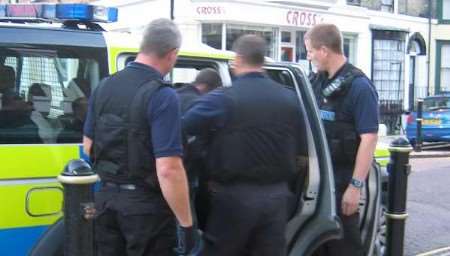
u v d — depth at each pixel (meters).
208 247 3.35
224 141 3.25
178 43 3.11
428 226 7.48
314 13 17.58
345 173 4.02
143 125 2.95
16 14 4.03
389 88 20.84
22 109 3.36
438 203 8.85
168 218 3.07
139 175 2.99
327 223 3.78
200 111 3.21
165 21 3.12
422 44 22.83
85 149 3.22
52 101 3.46
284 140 3.36
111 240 3.08
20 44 3.39
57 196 3.37
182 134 3.18
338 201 4.02
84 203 2.83
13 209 3.24
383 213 5.28
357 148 3.99
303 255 3.75
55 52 3.48
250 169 3.26
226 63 3.99
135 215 2.98
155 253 3.05
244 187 3.28
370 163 3.90
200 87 3.66
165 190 2.92
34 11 3.92
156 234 3.03
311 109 3.84
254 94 3.29
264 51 3.40
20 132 3.33
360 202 4.36
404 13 22.36
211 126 3.24
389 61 20.78
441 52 23.67
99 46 3.61
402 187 4.69
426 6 23.12
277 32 16.89
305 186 3.80
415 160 14.27
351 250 4.03
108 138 3.02
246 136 3.25
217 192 3.30
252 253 3.37
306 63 17.27
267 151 3.28
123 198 3.01
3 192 3.21
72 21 3.82
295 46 17.42
